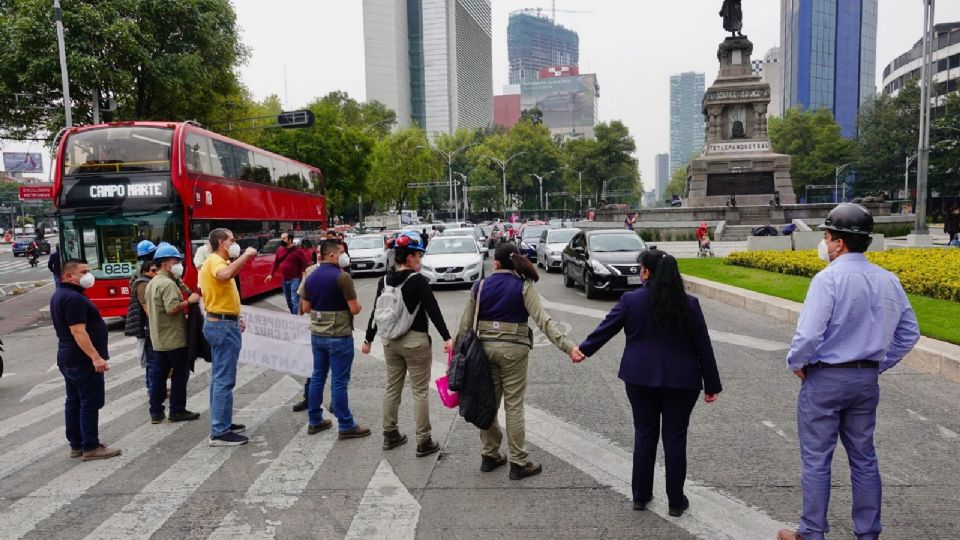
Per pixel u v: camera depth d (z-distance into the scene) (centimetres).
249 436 609
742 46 3559
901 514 414
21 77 2084
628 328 410
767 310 1183
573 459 523
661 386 394
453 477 493
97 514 448
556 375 799
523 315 477
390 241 1548
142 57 2238
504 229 4106
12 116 2361
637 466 420
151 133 1344
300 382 820
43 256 4756
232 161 1623
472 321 484
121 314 1325
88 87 2158
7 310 1816
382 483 485
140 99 2509
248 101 4831
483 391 462
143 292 686
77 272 546
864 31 13862
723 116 3622
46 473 531
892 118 7394
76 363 549
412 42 14438
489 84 18725
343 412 586
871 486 349
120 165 1327
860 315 344
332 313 579
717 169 3591
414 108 14488
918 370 762
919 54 9825
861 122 8506
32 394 834
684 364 396
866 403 349
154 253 725
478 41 17300
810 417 356
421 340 532
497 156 9775
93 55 2142
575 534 398
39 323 1563
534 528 407
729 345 939
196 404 741
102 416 700
